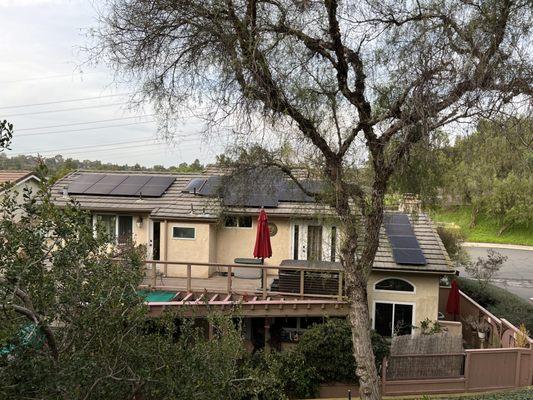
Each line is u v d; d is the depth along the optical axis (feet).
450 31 24.77
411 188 32.58
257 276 53.11
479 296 61.21
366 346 29.73
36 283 13.69
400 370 38.78
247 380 19.01
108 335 14.37
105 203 58.03
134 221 58.34
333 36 27.35
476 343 49.37
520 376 39.75
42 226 14.03
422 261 45.32
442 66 24.54
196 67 25.95
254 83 25.12
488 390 39.32
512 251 131.75
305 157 30.07
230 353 17.22
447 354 39.22
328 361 38.93
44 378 12.75
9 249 13.25
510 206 147.02
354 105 29.19
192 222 55.62
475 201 135.85
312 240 55.57
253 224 57.36
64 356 13.71
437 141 26.63
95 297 13.87
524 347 40.34
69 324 14.17
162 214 55.42
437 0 25.18
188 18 24.90
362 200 30.60
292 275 48.08
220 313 21.25
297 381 38.04
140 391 14.80
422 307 46.44
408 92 25.90
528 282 91.61
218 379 15.80
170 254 56.34
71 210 14.56
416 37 25.66
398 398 37.70
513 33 23.73
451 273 44.75
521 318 50.83
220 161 30.99
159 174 68.39
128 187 62.23
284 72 26.66
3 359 12.10
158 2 24.53
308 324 50.47
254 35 24.81
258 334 49.80
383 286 47.26
